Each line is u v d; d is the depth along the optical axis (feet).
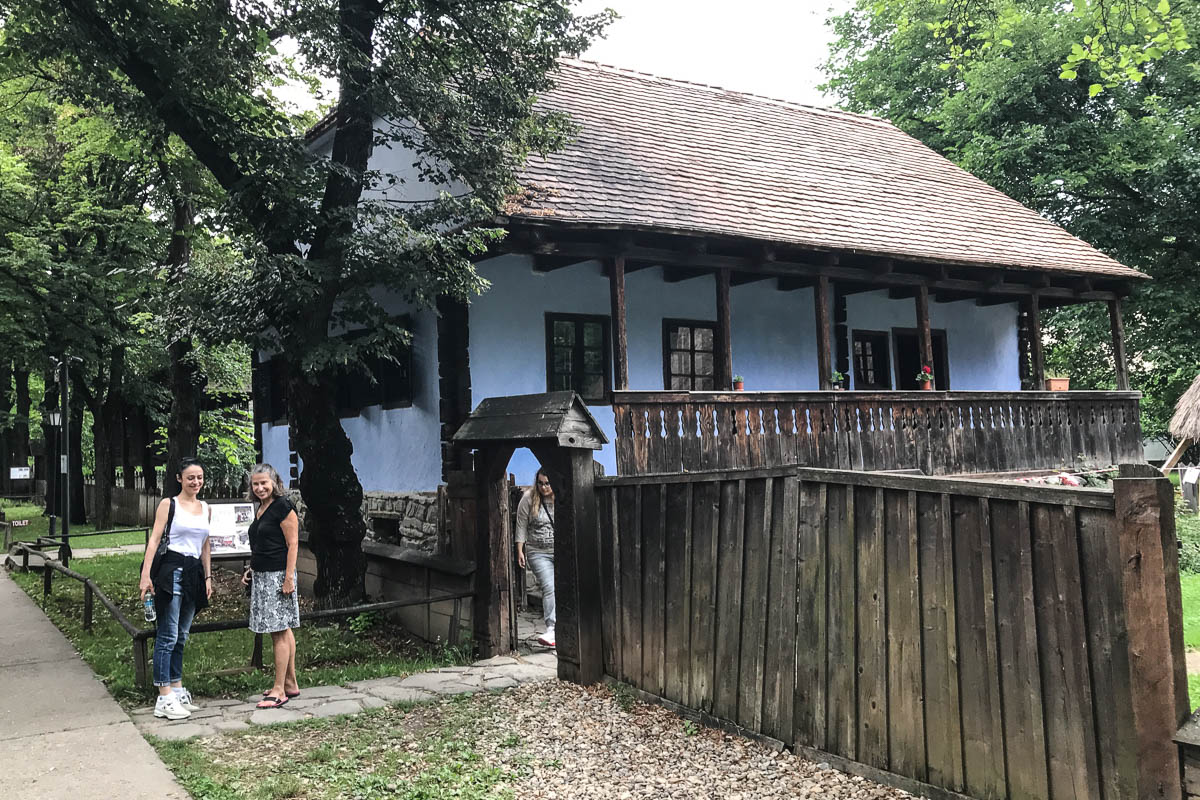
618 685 22.63
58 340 70.59
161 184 43.88
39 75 43.42
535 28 32.45
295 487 48.39
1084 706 12.75
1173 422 53.06
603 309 41.09
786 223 41.57
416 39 32.50
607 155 42.60
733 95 60.13
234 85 29.66
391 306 40.81
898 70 89.92
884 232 45.29
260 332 30.07
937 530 14.99
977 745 14.24
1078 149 73.82
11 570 48.42
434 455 37.60
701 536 20.36
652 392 35.19
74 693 23.09
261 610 22.17
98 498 80.89
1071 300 58.54
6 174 64.80
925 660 15.11
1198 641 27.81
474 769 17.02
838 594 16.80
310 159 29.58
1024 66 72.08
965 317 54.95
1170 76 71.82
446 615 29.14
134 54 29.63
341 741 18.92
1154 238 75.25
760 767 16.87
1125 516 12.10
